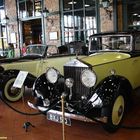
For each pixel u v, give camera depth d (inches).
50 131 156.9
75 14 404.8
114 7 352.5
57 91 163.0
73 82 157.9
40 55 264.2
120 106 152.3
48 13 439.5
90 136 146.8
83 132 153.1
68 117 143.3
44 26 453.4
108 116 140.7
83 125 164.1
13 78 225.8
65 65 163.2
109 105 140.6
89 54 216.1
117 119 150.3
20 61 245.4
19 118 183.0
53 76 165.9
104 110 140.4
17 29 503.8
